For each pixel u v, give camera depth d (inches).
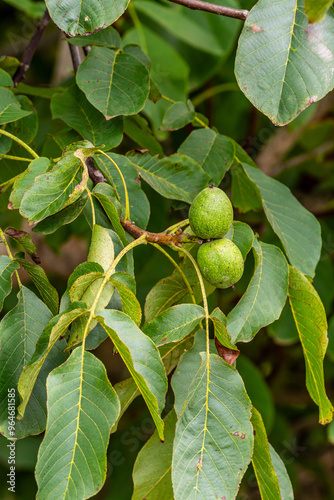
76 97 51.6
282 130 79.6
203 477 41.8
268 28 44.4
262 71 44.4
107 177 48.4
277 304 46.3
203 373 43.1
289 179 84.0
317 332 47.1
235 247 45.1
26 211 43.7
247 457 42.2
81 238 72.1
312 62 44.4
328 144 80.7
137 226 48.7
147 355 41.3
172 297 47.6
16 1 64.9
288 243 52.1
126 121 55.3
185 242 45.5
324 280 69.7
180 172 50.6
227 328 45.6
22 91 57.5
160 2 67.4
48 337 41.4
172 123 53.4
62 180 44.5
